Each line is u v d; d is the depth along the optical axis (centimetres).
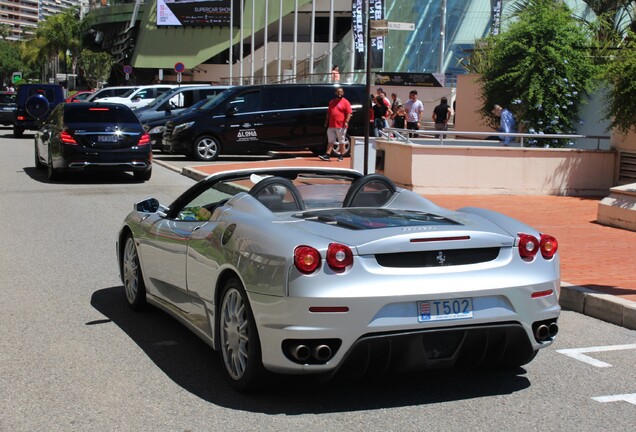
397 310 439
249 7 6525
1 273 838
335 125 2100
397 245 443
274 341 441
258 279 450
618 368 553
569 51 1723
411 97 2408
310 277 430
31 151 2533
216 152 2209
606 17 2003
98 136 1662
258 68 6475
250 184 600
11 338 605
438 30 4631
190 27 6681
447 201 1401
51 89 3312
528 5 1867
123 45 7488
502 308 463
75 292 759
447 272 452
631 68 1295
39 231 1105
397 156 1533
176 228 588
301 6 6191
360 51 3622
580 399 488
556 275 490
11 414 452
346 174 610
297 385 503
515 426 441
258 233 468
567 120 1734
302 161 2098
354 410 462
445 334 457
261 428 432
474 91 2288
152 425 436
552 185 1523
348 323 430
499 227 498
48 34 10438
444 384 511
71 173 1889
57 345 588
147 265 641
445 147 1483
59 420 443
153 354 569
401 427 436
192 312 554
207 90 2634
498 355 480
